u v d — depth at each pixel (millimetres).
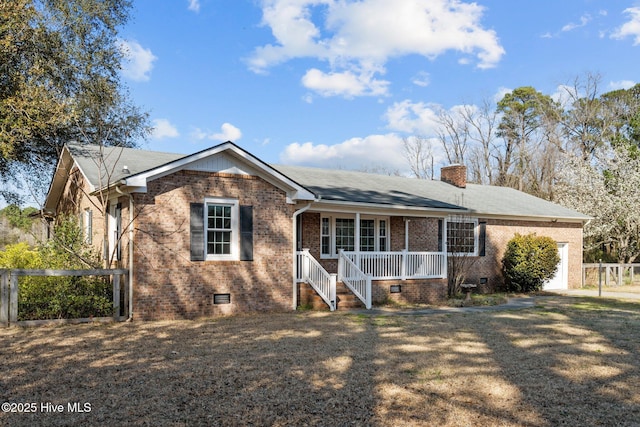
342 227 18719
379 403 6238
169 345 9508
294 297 15047
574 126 45188
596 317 14078
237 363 8148
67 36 23297
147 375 7367
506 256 22875
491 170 50469
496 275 22906
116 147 17250
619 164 30438
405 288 17734
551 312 15211
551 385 7109
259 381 7121
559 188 33344
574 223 25781
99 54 23953
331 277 15344
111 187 12852
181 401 6223
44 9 22328
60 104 17750
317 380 7211
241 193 14094
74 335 10352
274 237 14680
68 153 17203
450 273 19734
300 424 5508
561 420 5734
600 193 29766
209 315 13445
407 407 6109
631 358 8812
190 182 13258
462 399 6449
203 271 13398
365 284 15922
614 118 43000
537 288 23125
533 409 6102
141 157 16422
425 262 18422
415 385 7027
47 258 14172
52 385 6844
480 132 50875
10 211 24328
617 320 13461
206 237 13594
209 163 13562
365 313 14602
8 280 11148
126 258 12750
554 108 47500
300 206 15734
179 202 13070
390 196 19031
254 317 13430
